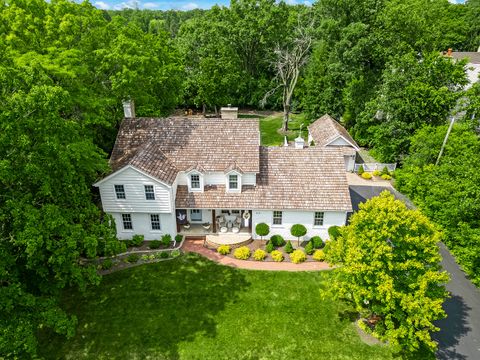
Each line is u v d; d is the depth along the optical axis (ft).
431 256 62.59
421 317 56.90
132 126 100.01
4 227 57.16
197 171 91.71
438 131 109.29
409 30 144.56
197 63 218.59
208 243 94.07
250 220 97.91
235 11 226.17
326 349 65.82
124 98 102.01
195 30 223.71
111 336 68.39
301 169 96.27
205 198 93.66
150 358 64.39
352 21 158.10
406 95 131.23
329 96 177.68
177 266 86.28
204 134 98.17
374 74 155.94
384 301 59.82
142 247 92.68
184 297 77.46
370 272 59.72
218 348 66.13
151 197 89.20
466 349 65.16
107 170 82.23
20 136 53.83
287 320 71.87
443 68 128.88
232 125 99.09
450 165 85.76
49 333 68.64
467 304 75.61
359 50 146.00
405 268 60.18
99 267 85.46
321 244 92.17
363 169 136.36
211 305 75.46
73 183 67.36
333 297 66.64
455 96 124.47
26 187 58.85
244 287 80.12
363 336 68.33
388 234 60.59
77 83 77.20
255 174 93.86
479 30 273.13
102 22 99.30
